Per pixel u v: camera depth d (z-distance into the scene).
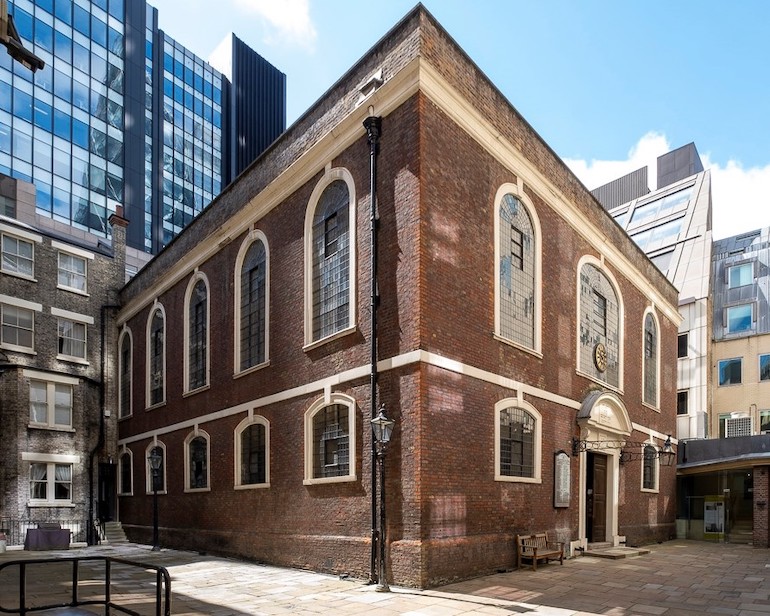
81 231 45.88
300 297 14.95
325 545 12.96
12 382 23.22
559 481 15.22
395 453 11.52
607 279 20.05
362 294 12.95
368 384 12.41
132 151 52.88
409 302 11.69
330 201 14.41
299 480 14.10
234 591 10.88
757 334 35.50
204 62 65.88
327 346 13.78
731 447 24.89
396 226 12.22
